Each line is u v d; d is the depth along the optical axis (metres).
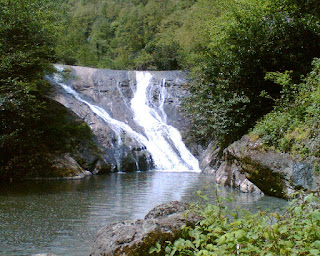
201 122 14.70
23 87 12.23
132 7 51.81
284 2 12.51
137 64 35.03
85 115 17.78
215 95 13.27
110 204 7.57
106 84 22.86
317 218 2.56
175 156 18.61
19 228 5.43
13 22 12.95
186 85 23.83
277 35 11.79
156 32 43.56
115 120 19.67
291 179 7.36
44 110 14.63
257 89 12.13
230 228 3.04
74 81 22.05
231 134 12.48
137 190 9.80
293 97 9.89
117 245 3.02
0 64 12.33
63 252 4.29
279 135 8.31
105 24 48.22
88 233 5.16
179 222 3.26
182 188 10.23
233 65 12.51
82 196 8.70
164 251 3.04
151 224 3.22
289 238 2.69
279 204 7.24
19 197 8.45
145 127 20.14
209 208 3.19
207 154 17.53
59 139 14.28
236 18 12.98
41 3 15.11
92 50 41.38
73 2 58.06
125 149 16.77
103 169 15.01
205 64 13.93
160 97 23.52
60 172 12.89
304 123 7.83
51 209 6.98
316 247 2.39
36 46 13.66
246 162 9.02
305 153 7.09
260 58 12.02
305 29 11.51
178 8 46.06
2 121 11.91
